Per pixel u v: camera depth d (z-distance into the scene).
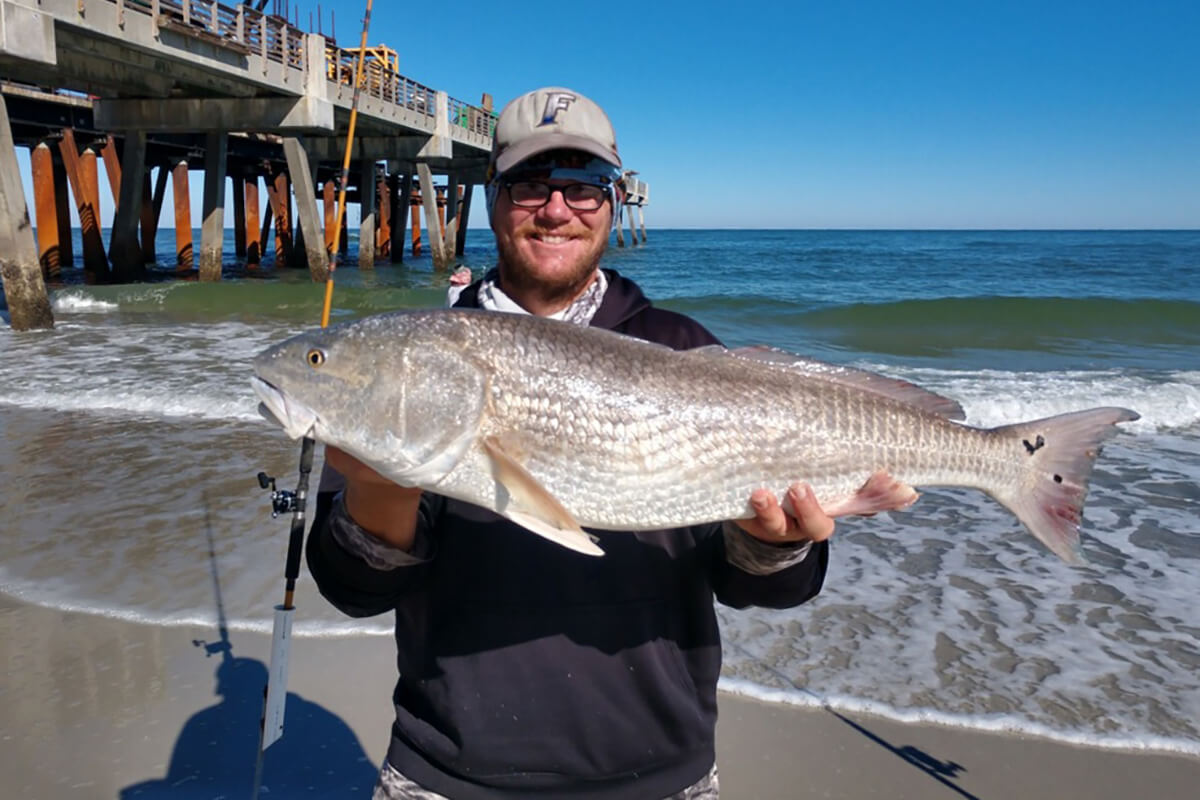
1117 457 7.98
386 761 2.06
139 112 21.86
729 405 2.12
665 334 2.31
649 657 1.96
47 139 25.25
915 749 3.63
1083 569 5.39
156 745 3.65
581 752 1.91
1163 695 3.96
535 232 2.14
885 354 14.44
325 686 4.09
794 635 4.54
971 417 9.71
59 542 5.72
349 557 1.86
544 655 1.92
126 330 14.78
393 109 25.67
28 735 3.71
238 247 37.09
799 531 1.95
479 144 33.50
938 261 46.81
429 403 1.95
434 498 2.08
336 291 20.86
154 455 7.67
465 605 1.95
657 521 2.04
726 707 3.93
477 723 1.90
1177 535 5.96
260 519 6.13
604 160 2.09
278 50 20.22
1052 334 16.36
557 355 2.03
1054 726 3.75
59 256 25.42
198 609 4.81
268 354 2.03
